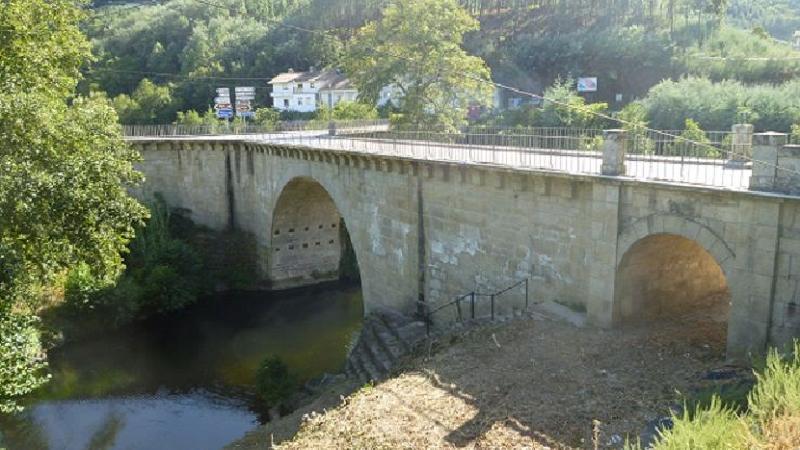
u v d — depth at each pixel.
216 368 33.22
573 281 22.28
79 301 36.75
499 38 93.19
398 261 31.41
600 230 20.61
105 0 134.50
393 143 34.59
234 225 49.88
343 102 67.38
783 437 10.00
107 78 100.06
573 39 82.44
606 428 14.77
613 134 20.16
